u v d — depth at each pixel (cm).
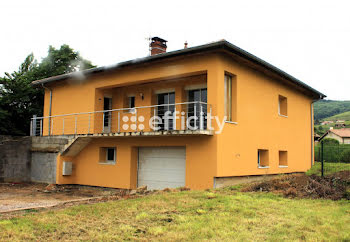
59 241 564
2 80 2175
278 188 1089
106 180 1476
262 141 1434
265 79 1491
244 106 1308
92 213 752
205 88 1364
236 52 1172
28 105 2306
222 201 873
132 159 1417
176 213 755
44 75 2461
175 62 1270
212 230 629
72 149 1527
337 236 607
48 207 854
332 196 966
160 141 1312
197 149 1187
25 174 1631
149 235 602
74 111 1636
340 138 5656
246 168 1299
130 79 1409
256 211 778
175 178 1306
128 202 868
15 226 635
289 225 671
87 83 1588
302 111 1911
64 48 2723
